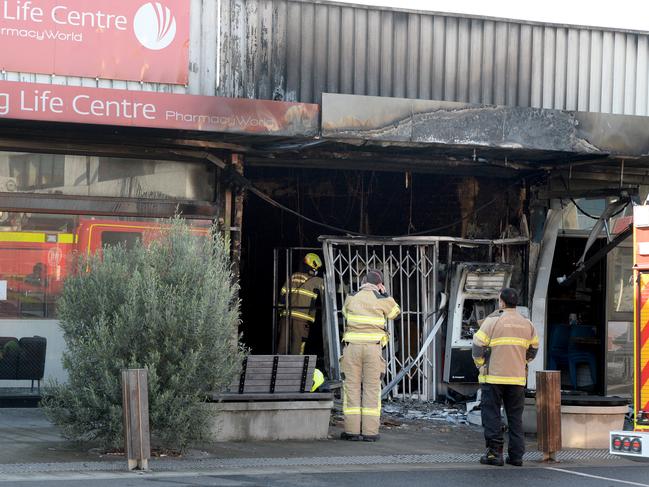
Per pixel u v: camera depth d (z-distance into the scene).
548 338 17.22
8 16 12.12
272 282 16.89
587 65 14.77
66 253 12.84
